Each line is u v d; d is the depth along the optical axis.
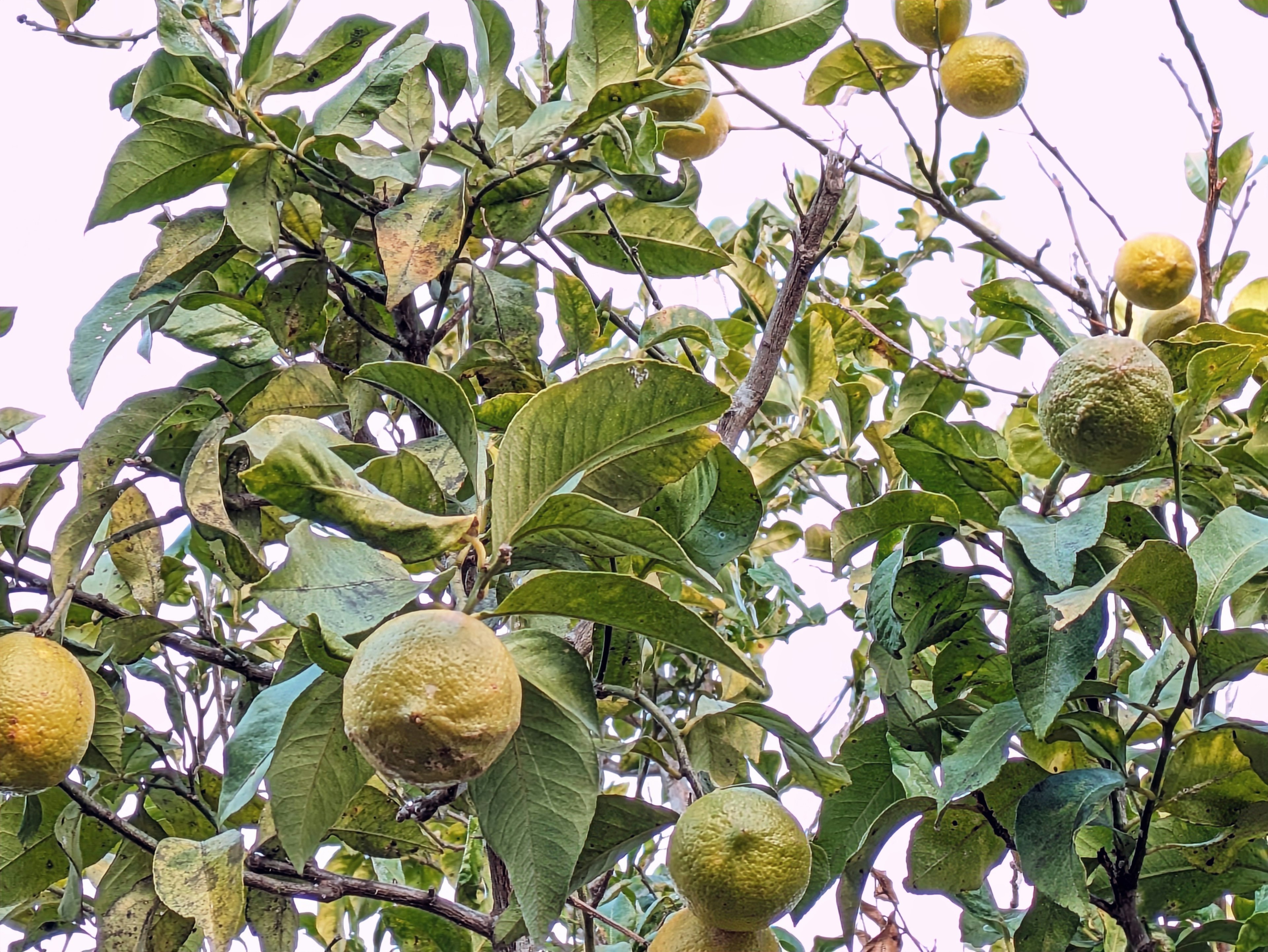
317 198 2.85
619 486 2.03
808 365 4.04
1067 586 2.22
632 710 3.80
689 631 1.76
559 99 3.22
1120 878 2.47
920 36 3.76
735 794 2.08
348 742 1.95
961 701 2.67
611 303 3.28
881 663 2.71
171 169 2.66
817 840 2.75
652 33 2.80
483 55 2.91
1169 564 2.13
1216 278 3.36
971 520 2.70
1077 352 2.35
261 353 3.00
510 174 2.70
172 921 2.53
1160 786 2.38
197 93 2.65
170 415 2.72
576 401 1.78
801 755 2.35
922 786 2.82
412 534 1.74
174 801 2.85
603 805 2.28
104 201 2.62
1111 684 2.48
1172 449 2.37
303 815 1.95
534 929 1.87
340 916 3.78
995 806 2.67
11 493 2.82
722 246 4.30
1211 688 2.29
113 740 2.59
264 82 2.72
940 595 2.68
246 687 3.07
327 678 1.91
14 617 2.95
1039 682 2.30
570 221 3.27
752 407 2.66
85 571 2.51
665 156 3.69
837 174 2.68
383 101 2.72
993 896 3.06
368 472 2.01
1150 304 3.17
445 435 2.79
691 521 2.38
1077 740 2.50
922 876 2.75
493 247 3.25
